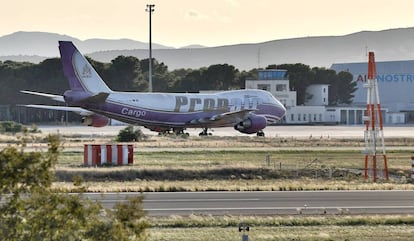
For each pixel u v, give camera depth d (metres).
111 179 194.12
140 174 199.50
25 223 67.44
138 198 72.12
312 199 155.25
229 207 144.62
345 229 122.56
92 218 69.88
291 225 126.06
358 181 194.12
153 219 129.25
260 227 123.88
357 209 143.00
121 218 69.75
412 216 132.88
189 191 168.88
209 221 126.81
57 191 70.50
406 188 173.62
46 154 69.56
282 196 159.75
